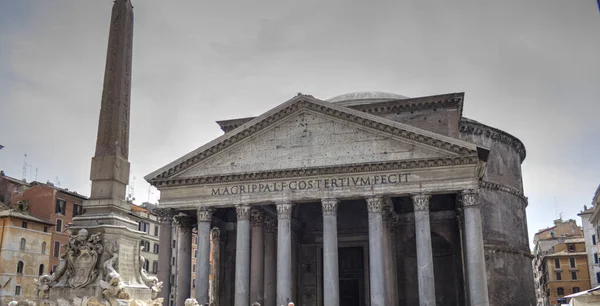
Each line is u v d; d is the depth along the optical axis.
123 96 13.67
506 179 54.94
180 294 40.62
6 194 55.72
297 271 47.41
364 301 46.22
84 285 11.70
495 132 54.81
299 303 47.34
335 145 37.06
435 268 45.75
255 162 38.22
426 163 34.81
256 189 37.66
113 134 13.23
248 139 38.78
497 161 54.69
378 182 35.53
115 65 13.74
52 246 53.31
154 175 39.38
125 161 13.43
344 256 47.97
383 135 36.41
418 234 34.16
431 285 33.31
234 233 48.47
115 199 12.79
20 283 49.03
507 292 50.81
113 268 11.84
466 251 33.94
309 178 36.81
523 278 53.41
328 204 36.03
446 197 44.22
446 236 43.66
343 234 46.59
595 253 72.81
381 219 35.09
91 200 12.74
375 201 35.28
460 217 39.25
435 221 44.19
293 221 45.88
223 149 38.97
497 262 51.00
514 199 55.62
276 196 37.09
